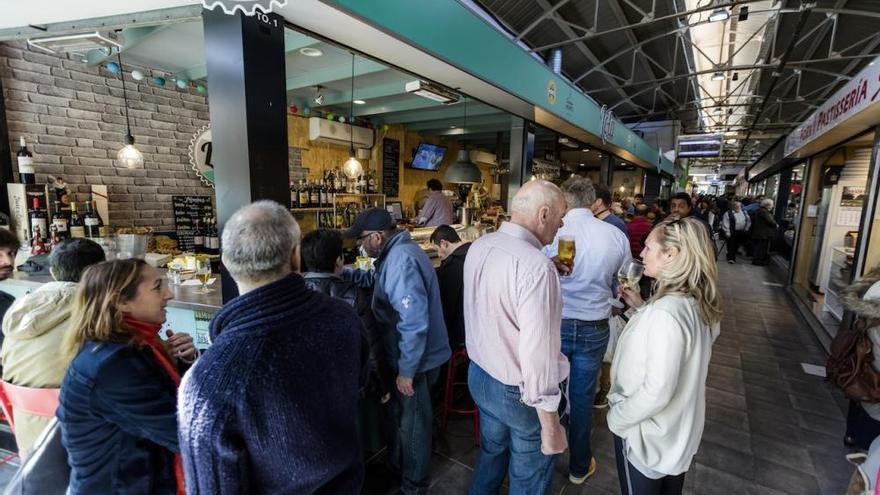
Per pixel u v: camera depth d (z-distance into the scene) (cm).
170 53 332
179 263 246
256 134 176
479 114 539
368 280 209
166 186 395
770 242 802
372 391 176
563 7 487
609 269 180
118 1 190
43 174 319
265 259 76
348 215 524
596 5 450
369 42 230
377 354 173
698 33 624
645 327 117
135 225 374
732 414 261
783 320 458
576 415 189
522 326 116
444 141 784
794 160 635
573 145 819
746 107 1063
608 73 673
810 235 569
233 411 67
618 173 1287
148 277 108
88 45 229
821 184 553
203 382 68
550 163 797
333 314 86
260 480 72
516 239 128
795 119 1154
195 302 195
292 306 77
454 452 221
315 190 478
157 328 112
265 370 69
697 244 117
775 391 292
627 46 629
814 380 309
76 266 152
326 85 437
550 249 200
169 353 116
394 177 648
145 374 97
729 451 222
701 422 121
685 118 1277
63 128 327
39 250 279
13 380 132
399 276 164
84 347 97
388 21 211
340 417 85
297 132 500
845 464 212
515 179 491
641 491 126
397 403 180
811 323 425
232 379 68
